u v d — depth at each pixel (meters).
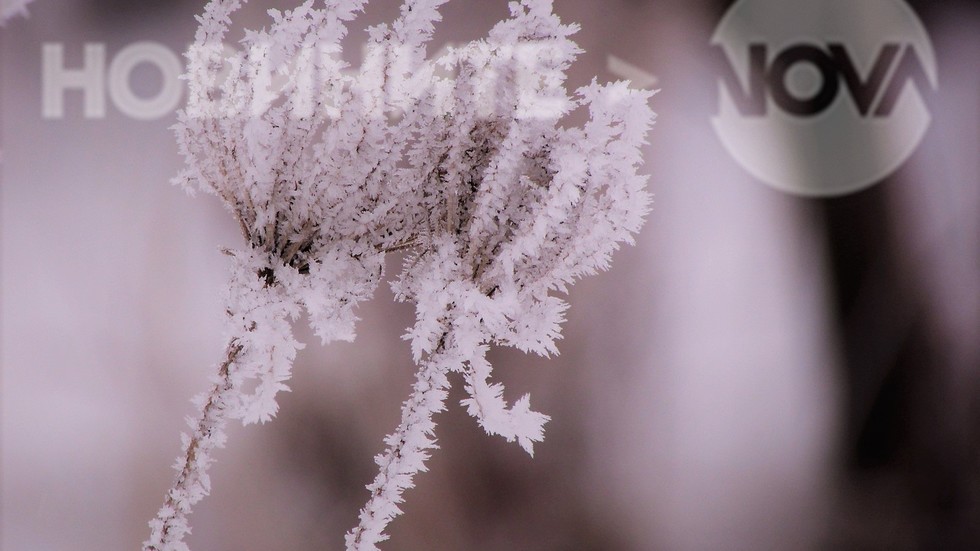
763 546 1.02
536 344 0.63
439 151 0.63
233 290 0.62
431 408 0.63
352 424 0.97
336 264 0.62
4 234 0.96
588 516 1.00
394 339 0.99
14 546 0.89
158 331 0.97
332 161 0.63
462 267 0.62
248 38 0.62
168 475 0.95
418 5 0.63
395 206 0.63
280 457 0.95
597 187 0.62
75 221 0.98
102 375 0.96
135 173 1.00
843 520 1.03
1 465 0.91
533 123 0.62
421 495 0.97
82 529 0.91
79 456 0.93
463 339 0.62
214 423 0.62
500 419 0.62
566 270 0.63
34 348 0.95
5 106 0.97
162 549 0.62
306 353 0.97
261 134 0.62
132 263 0.98
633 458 1.03
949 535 1.01
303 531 0.93
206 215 1.01
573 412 1.03
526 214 0.62
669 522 1.02
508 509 0.99
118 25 1.00
